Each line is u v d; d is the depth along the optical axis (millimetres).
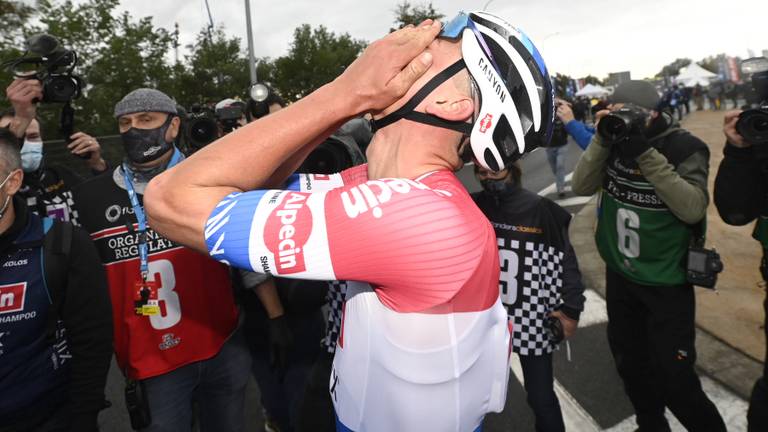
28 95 2170
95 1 13414
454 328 660
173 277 1940
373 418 762
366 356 737
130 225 1919
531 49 739
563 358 3287
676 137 2246
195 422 2672
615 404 2775
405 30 699
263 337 2541
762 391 1929
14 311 1492
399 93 681
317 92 690
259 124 674
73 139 2809
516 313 2186
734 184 2000
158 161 1960
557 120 4191
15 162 1465
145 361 1934
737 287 4176
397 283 635
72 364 1590
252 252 621
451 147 754
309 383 1841
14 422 1564
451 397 709
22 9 10852
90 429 1583
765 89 1895
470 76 721
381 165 773
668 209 2152
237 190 667
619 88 2398
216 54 22141
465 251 634
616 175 2320
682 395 2135
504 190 2172
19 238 1492
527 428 2641
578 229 6355
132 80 14203
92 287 1600
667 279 2156
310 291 2391
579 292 2240
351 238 608
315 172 1846
